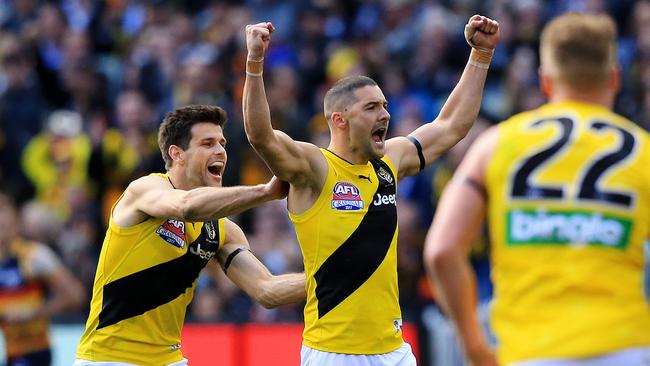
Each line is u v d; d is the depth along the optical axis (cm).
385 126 1512
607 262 1025
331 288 1499
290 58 3694
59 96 3834
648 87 3328
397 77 3462
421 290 2788
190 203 1461
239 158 3150
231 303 2750
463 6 3700
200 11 4141
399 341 1549
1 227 2511
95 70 3766
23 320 2492
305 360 1534
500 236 1058
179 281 1581
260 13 3856
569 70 1065
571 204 1035
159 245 1554
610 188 1035
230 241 1672
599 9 3638
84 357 1583
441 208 1072
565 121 1062
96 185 3300
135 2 4144
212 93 3422
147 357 1571
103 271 1572
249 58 1383
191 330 2595
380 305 1512
